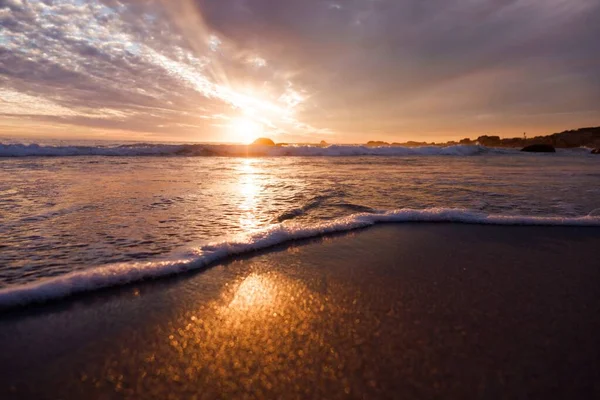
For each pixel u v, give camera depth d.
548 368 1.48
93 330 1.76
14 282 2.23
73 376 1.41
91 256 2.73
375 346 1.65
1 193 5.26
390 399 1.29
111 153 15.27
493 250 3.23
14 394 1.29
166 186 6.42
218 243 3.07
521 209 4.99
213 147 17.59
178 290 2.26
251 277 2.51
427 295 2.24
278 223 3.97
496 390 1.34
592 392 1.33
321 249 3.19
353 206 5.02
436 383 1.38
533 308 2.07
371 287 2.36
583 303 2.15
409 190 6.53
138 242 3.12
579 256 3.08
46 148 13.98
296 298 2.18
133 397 1.29
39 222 3.69
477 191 6.50
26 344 1.63
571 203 5.44
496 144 51.47
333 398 1.29
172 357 1.54
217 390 1.33
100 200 4.92
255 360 1.53
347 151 20.44
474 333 1.77
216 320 1.89
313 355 1.57
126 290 2.23
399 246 3.32
